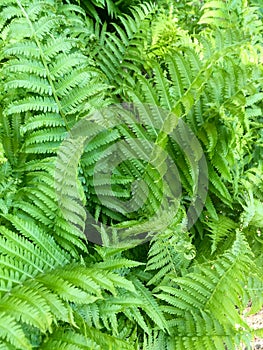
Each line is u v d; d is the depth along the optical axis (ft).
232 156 5.19
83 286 4.46
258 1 6.61
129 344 4.70
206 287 5.10
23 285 4.45
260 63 5.46
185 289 5.16
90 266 4.81
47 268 4.67
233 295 4.99
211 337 4.99
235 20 5.95
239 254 5.09
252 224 5.40
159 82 5.17
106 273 4.66
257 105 5.71
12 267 4.50
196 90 5.04
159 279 5.22
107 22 6.32
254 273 5.23
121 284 4.64
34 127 4.91
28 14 5.04
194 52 5.21
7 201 4.85
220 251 5.41
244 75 5.14
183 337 5.05
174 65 5.17
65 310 4.35
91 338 4.59
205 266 5.19
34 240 4.70
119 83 5.66
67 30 5.28
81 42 5.22
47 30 5.06
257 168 5.49
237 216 5.60
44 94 5.08
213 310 5.01
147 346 4.95
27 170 4.97
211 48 5.31
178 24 6.03
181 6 6.30
